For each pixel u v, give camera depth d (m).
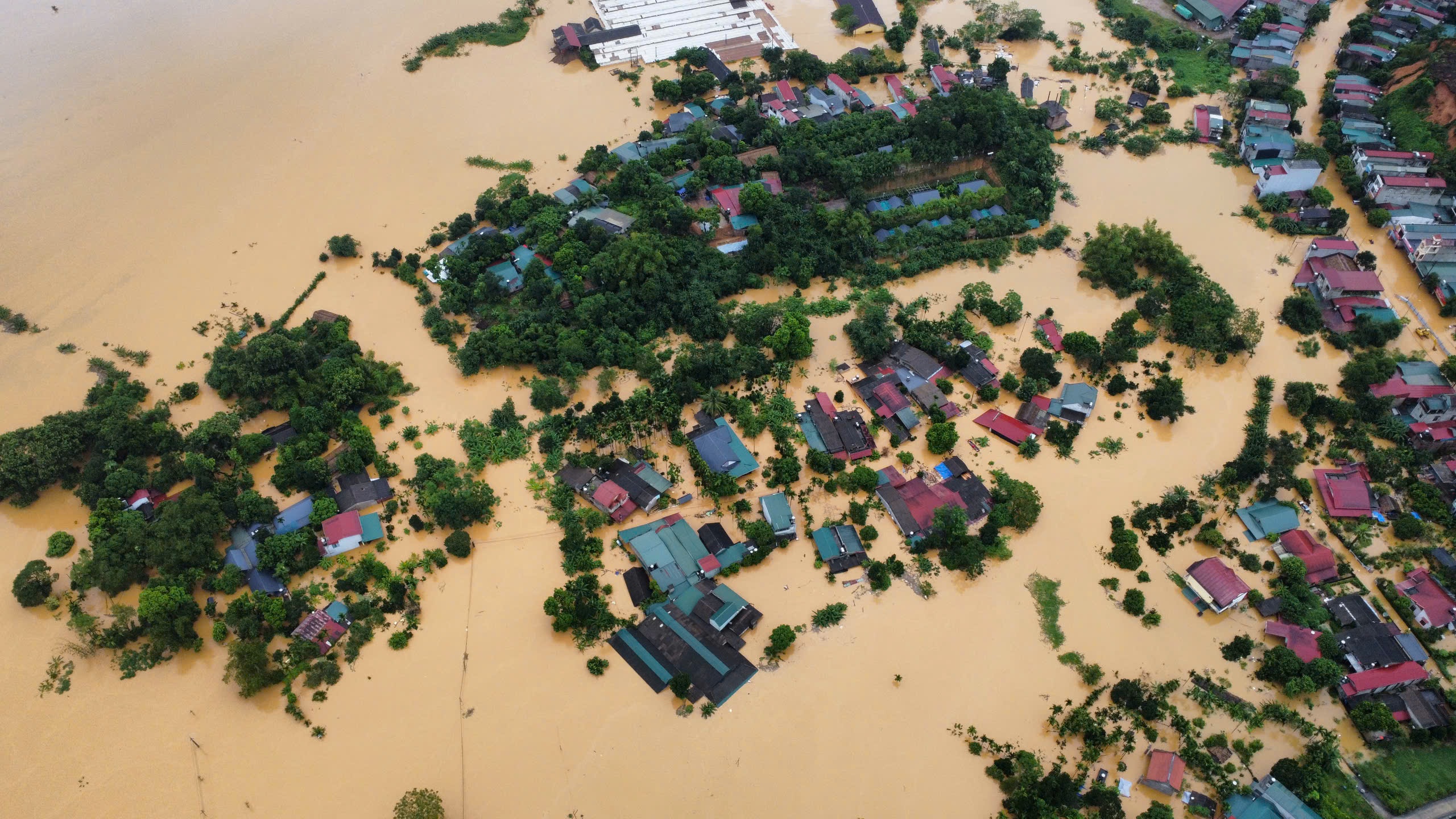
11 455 65.00
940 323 75.31
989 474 65.62
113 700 55.59
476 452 67.44
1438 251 77.31
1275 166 87.44
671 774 51.16
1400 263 80.75
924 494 63.38
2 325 79.38
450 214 89.75
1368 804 48.62
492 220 86.44
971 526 62.41
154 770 52.28
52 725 54.47
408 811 47.44
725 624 56.34
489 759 52.00
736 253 84.00
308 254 86.06
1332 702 52.88
